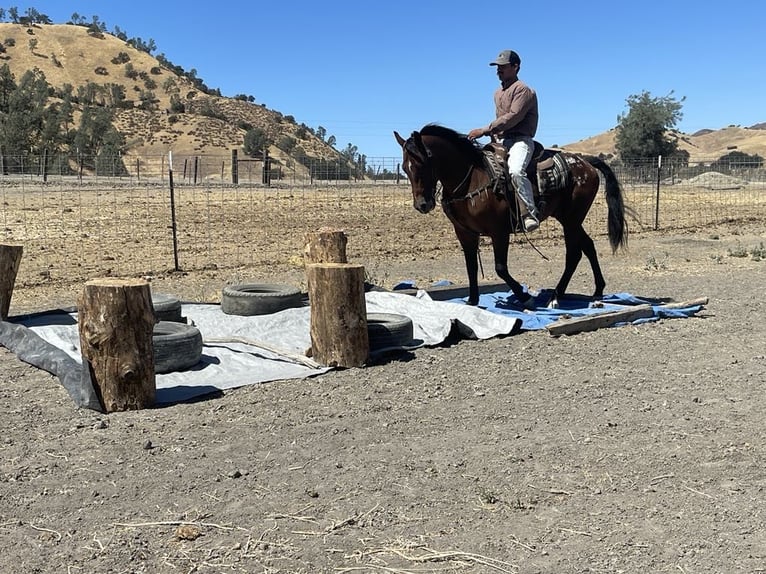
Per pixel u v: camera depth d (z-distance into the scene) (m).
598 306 9.91
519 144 8.95
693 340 8.48
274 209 24.45
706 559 3.84
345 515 4.33
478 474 4.88
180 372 7.09
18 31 139.88
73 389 6.40
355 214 23.72
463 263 14.96
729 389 6.69
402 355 7.76
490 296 10.59
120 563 3.83
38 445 5.34
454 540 4.05
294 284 12.16
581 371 7.25
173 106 108.25
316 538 4.08
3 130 63.28
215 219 21.27
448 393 6.57
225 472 4.91
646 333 8.78
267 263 14.21
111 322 5.96
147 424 5.78
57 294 11.00
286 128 115.94
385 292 10.12
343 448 5.32
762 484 4.71
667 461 5.08
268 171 35.97
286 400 6.36
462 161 8.80
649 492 4.61
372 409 6.15
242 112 117.06
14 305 10.20
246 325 8.77
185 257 14.71
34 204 23.52
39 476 4.85
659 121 62.41
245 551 3.94
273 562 3.84
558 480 4.80
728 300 10.92
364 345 7.32
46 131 66.12
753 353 7.93
